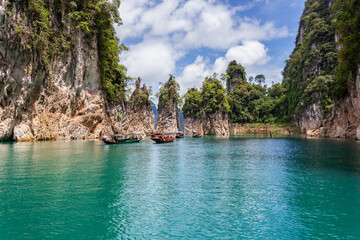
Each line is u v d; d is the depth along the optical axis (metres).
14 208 11.73
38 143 44.25
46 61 49.00
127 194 14.04
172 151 36.44
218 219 10.66
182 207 12.05
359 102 51.53
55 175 18.50
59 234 9.27
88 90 62.41
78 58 57.97
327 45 99.69
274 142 56.69
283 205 12.34
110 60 74.75
